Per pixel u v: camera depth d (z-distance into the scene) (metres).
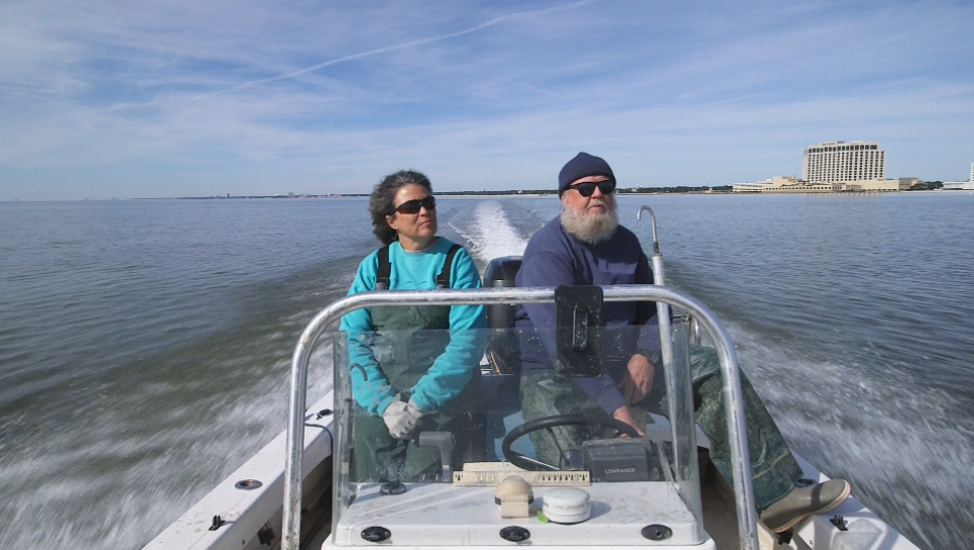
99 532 3.41
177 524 1.96
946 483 3.74
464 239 12.84
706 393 2.10
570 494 1.54
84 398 5.48
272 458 2.44
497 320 2.94
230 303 9.51
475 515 1.58
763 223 26.27
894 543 1.83
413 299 1.54
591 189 2.36
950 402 4.98
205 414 5.00
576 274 2.45
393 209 2.29
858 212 36.06
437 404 1.74
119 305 9.80
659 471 1.67
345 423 1.66
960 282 10.93
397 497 1.64
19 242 22.62
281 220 36.78
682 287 10.06
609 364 1.75
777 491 2.05
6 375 6.25
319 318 1.55
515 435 1.79
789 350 6.50
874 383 5.44
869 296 9.56
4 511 3.63
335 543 1.57
